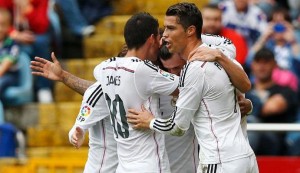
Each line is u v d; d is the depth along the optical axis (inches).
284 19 1181.1
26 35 1182.9
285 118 1058.1
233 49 719.1
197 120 678.5
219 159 667.4
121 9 1285.7
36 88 1201.4
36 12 1195.9
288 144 1001.5
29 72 1177.4
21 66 1173.7
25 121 1182.9
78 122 714.8
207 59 666.2
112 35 1268.5
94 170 731.4
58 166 1014.4
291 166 961.5
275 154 995.9
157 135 695.1
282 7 1217.4
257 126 968.3
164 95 700.0
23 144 1118.4
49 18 1215.6
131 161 693.9
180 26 671.8
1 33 1178.0
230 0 1181.1
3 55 1171.9
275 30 1163.3
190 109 668.7
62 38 1263.5
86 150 1145.4
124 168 697.0
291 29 1166.3
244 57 1136.2
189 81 665.6
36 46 1192.8
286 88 1063.6
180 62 708.0
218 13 1083.3
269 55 1059.9
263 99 1059.3
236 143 669.9
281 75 1098.7
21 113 1182.9
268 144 991.0
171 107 718.5
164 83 686.5
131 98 690.8
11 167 1032.8
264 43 1162.0
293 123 1048.8
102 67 708.0
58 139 1175.0
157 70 688.4
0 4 1179.3
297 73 1143.6
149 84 687.1
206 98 669.9
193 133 728.3
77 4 1278.3
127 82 689.6
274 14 1181.1
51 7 1254.9
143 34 693.3
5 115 1176.2
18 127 1183.6
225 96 669.9
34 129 1176.2
